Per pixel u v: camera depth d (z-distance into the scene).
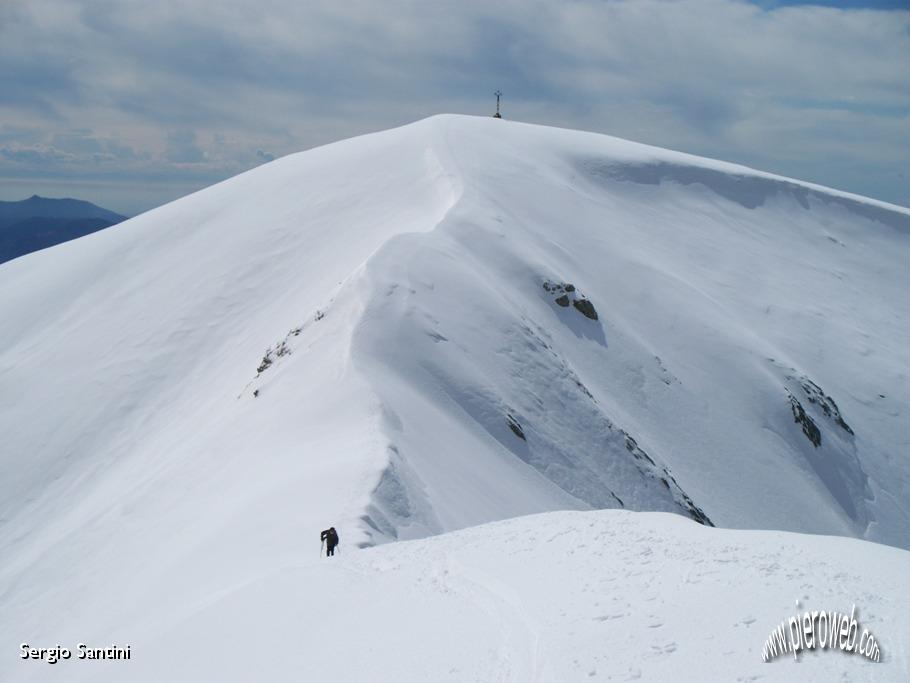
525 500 34.47
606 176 93.81
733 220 96.56
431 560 16.88
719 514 52.69
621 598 12.44
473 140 89.50
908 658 9.22
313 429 34.12
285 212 79.88
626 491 44.97
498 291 54.91
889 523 61.50
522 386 46.34
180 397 60.03
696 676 9.72
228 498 29.67
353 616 14.70
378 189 79.19
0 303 81.75
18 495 54.16
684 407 60.25
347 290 47.59
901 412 72.50
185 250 79.69
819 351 76.62
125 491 40.66
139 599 23.86
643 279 72.94
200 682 14.06
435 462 31.70
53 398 63.47
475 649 11.96
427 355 43.50
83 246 89.31
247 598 17.38
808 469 61.38
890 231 105.88
